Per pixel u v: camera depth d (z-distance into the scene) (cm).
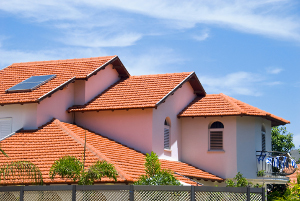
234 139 3023
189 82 3262
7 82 2959
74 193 1609
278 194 3247
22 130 2616
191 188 1622
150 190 1603
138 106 2778
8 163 2211
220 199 1644
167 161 2886
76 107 2905
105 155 2392
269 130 3388
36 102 2588
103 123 2898
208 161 3064
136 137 2822
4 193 1720
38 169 2000
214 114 2994
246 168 3017
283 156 3020
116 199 1595
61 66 3139
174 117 3072
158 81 3131
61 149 2383
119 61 3203
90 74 2933
